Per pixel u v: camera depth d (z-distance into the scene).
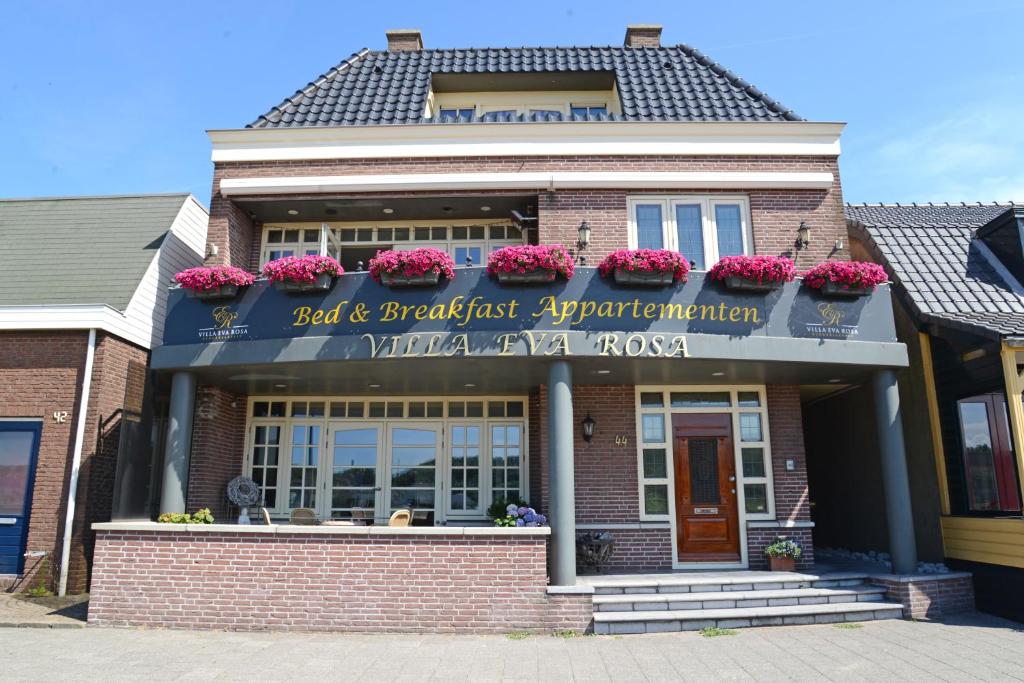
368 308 9.67
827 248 11.50
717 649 7.79
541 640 8.28
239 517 10.95
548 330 9.43
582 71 13.64
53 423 10.56
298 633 8.66
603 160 11.76
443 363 9.81
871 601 9.54
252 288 10.03
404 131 11.84
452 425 12.41
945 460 10.75
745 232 11.65
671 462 11.26
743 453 11.35
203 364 9.88
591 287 9.61
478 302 9.54
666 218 11.66
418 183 11.59
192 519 9.59
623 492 11.12
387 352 9.48
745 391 11.53
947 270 11.62
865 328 10.02
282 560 8.91
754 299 9.83
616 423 11.35
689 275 9.73
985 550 9.77
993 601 9.57
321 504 12.16
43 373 10.73
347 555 8.87
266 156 11.86
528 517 9.39
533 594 8.70
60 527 10.24
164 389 12.24
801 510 11.07
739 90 13.48
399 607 8.72
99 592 8.96
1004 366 9.45
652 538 10.97
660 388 11.55
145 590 8.94
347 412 12.48
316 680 6.70
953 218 13.63
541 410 11.31
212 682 6.62
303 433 12.41
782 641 8.13
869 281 9.90
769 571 10.51
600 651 7.75
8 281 11.77
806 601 9.37
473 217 12.73
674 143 11.75
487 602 8.70
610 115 13.38
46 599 9.84
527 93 14.41
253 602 8.82
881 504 11.96
